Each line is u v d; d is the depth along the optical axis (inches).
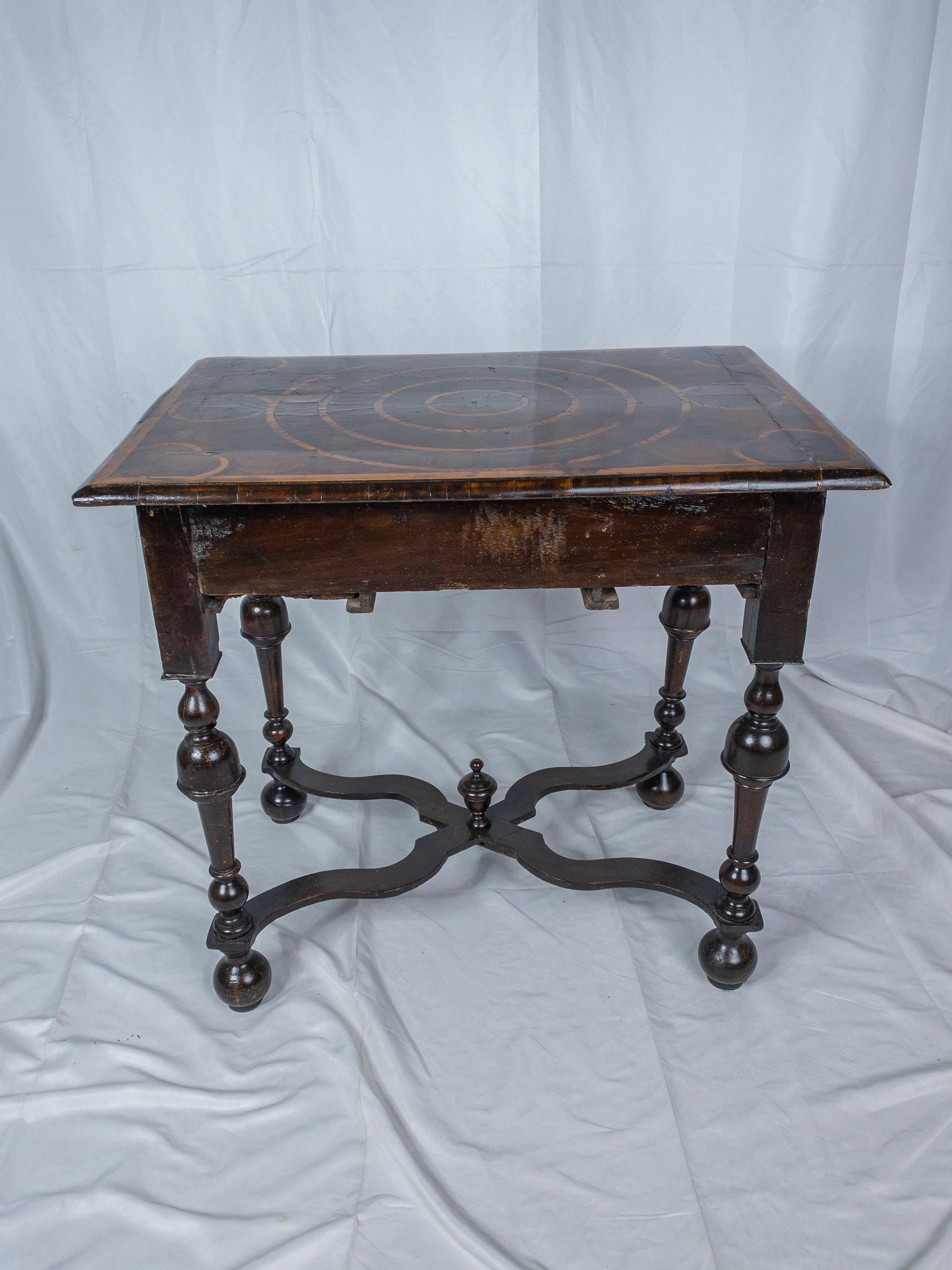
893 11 82.6
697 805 85.1
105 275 90.7
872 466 51.8
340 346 95.2
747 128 87.9
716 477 50.9
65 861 78.2
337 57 85.4
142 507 52.4
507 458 53.6
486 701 99.6
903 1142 56.9
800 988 67.2
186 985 68.0
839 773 86.9
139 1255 51.5
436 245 92.0
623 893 76.2
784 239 91.2
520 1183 54.7
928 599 102.0
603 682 103.0
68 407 94.4
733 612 103.7
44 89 84.7
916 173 88.1
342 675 101.9
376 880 70.5
